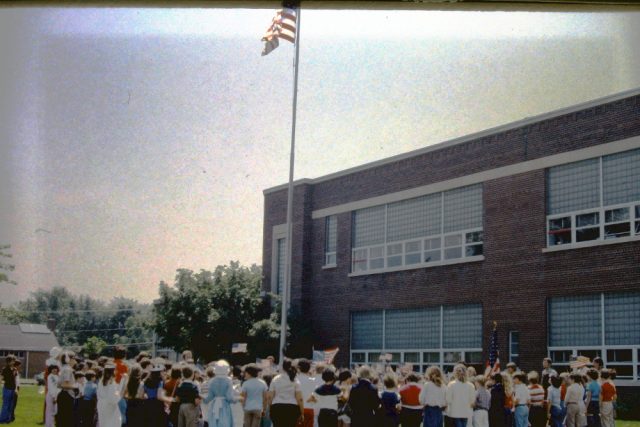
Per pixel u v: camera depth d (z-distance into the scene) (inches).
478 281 1165.1
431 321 1248.8
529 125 1112.8
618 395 962.7
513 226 1121.4
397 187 1332.4
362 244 1403.8
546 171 1089.4
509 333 1111.0
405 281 1295.5
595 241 1010.1
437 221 1262.3
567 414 725.3
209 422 507.8
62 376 596.4
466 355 1181.1
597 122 1026.1
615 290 983.6
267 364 663.1
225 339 1362.0
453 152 1232.8
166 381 586.6
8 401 751.1
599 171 1025.5
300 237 1505.9
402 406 593.3
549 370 828.6
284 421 506.0
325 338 1441.9
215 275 1398.9
